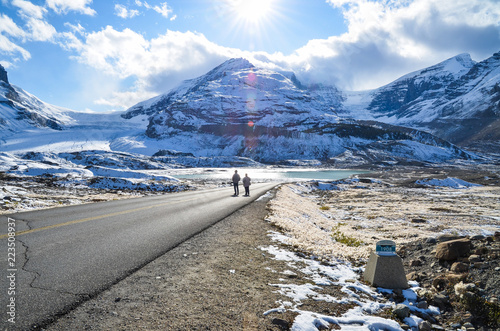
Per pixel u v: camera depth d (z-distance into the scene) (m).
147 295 4.34
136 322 3.60
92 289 4.38
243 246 7.71
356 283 5.94
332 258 7.62
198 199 19.88
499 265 5.75
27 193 21.23
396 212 26.05
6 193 17.88
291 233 10.12
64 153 159.75
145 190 34.12
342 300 5.02
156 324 3.59
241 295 4.68
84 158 152.62
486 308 4.78
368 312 4.77
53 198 19.25
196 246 7.29
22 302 3.80
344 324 4.25
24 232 7.68
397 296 5.50
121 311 3.82
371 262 6.18
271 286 5.22
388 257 5.96
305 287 5.38
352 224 18.75
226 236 8.66
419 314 4.90
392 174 120.62
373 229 16.77
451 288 5.53
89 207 13.74
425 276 6.32
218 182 60.41
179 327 3.58
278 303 4.56
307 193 46.97
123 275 5.02
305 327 3.92
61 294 4.13
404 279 5.82
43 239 7.03
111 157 159.25
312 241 9.39
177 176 104.50
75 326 3.39
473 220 21.62
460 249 6.59
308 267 6.64
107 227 8.82
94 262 5.55
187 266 5.75
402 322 4.57
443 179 71.94
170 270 5.45
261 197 22.72
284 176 113.56
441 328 4.55
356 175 114.25
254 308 4.30
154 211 12.91
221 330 3.62
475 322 4.66
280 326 3.86
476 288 5.21
